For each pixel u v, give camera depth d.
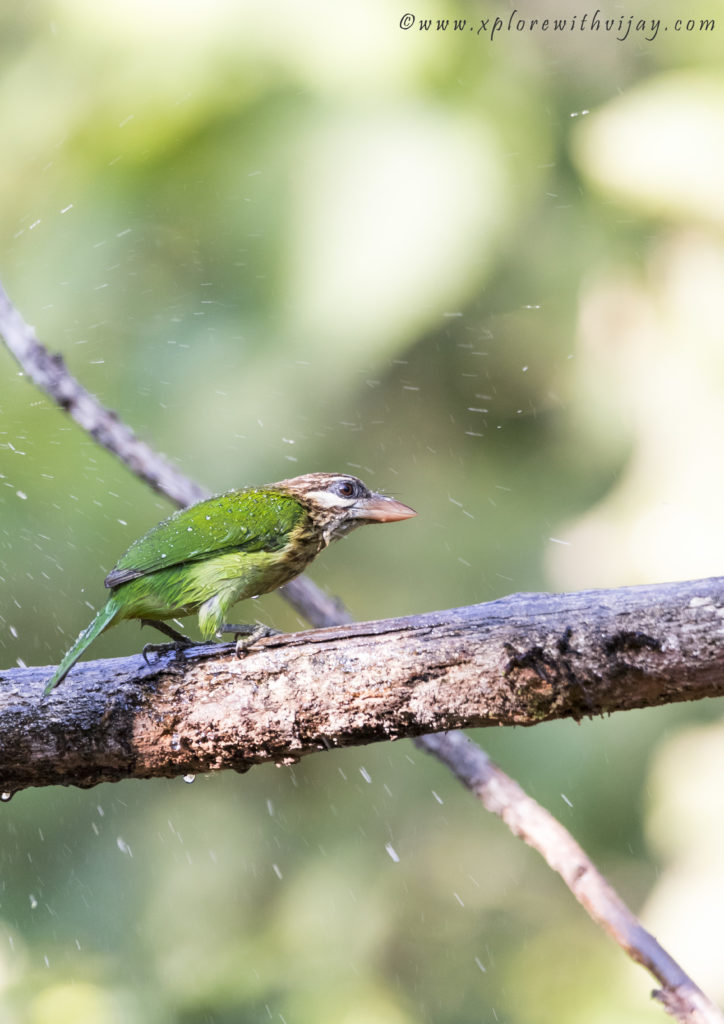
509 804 6.08
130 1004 11.87
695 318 11.40
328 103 10.68
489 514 12.45
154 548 7.02
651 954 5.43
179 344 11.40
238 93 10.72
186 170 10.98
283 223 10.78
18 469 11.35
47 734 5.76
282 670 5.63
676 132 11.02
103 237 11.27
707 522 11.04
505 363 12.02
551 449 12.47
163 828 13.26
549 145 11.19
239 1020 12.05
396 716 5.54
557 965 12.88
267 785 13.59
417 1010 12.52
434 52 10.86
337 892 12.96
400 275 10.55
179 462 11.55
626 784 11.49
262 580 7.48
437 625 5.52
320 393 11.45
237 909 12.81
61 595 11.34
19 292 11.55
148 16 10.73
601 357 11.84
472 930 13.01
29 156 11.27
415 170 10.61
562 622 5.35
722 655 5.18
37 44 11.24
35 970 12.05
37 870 12.71
